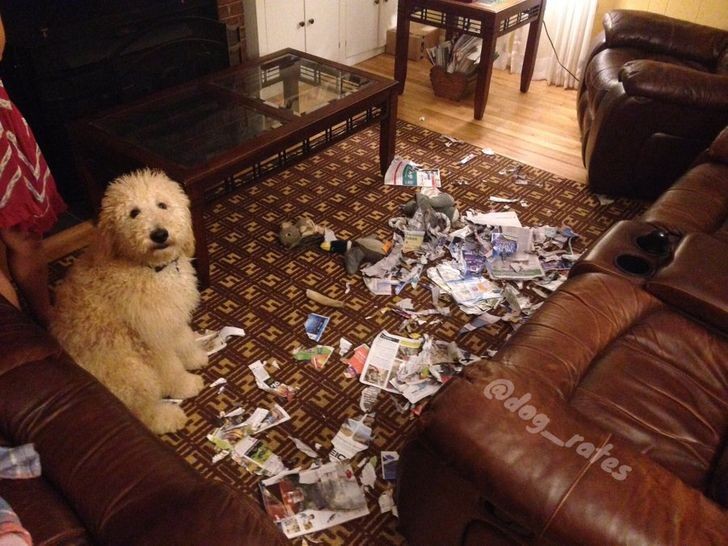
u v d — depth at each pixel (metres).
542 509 1.03
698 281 1.62
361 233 2.65
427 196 2.74
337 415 1.88
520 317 2.24
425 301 2.31
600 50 3.40
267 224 2.68
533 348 1.46
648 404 1.42
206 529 1.03
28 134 1.74
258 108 2.48
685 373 1.51
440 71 3.79
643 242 1.85
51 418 1.24
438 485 1.22
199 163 2.07
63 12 2.42
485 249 2.53
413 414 1.89
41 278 1.99
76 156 2.30
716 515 1.02
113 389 1.66
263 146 2.20
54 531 1.10
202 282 2.28
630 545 0.97
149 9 2.72
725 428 1.40
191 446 1.77
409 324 2.20
